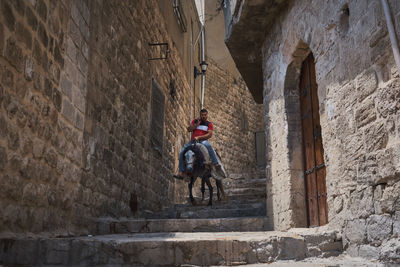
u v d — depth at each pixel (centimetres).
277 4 540
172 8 1037
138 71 712
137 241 317
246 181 934
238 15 595
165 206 895
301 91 517
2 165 290
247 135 1656
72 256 313
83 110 461
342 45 359
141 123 722
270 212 560
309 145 480
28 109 329
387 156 282
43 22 361
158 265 314
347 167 342
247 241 324
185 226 517
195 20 1424
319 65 412
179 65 1103
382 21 295
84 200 457
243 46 691
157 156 834
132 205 645
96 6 517
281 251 329
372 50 308
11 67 304
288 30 516
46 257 309
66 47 414
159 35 888
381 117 294
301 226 476
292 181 489
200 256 317
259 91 905
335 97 370
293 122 512
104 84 541
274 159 557
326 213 417
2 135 290
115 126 582
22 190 319
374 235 297
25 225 324
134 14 700
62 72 403
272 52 590
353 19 339
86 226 457
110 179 552
